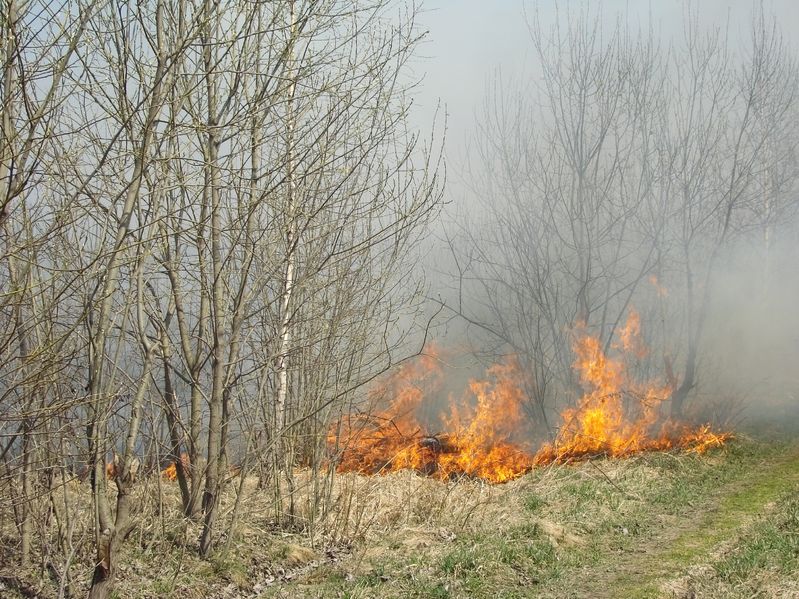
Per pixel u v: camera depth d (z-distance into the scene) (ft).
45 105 19.65
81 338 24.14
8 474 23.07
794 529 32.09
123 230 22.21
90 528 27.78
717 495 41.39
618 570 29.60
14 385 20.62
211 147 28.71
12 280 21.43
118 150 24.29
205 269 29.45
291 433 33.88
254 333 32.60
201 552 28.63
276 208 29.73
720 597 25.73
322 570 28.60
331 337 33.50
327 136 29.58
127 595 24.70
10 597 24.13
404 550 30.63
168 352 29.19
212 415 29.07
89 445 23.11
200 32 23.76
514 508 37.50
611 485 42.16
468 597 26.12
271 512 34.01
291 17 29.89
